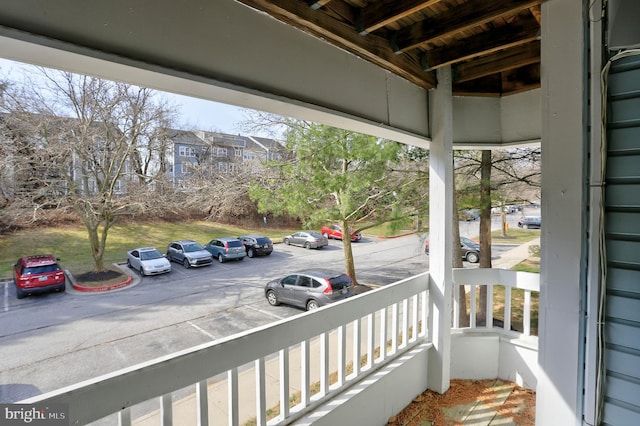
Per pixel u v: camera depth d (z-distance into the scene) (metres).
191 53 1.16
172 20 1.11
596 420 1.26
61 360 3.83
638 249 1.17
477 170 5.41
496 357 2.70
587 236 1.29
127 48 1.01
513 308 5.96
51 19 0.87
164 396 1.13
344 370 1.89
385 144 5.47
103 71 1.06
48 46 0.87
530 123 2.69
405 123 2.29
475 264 8.32
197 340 4.48
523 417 2.19
